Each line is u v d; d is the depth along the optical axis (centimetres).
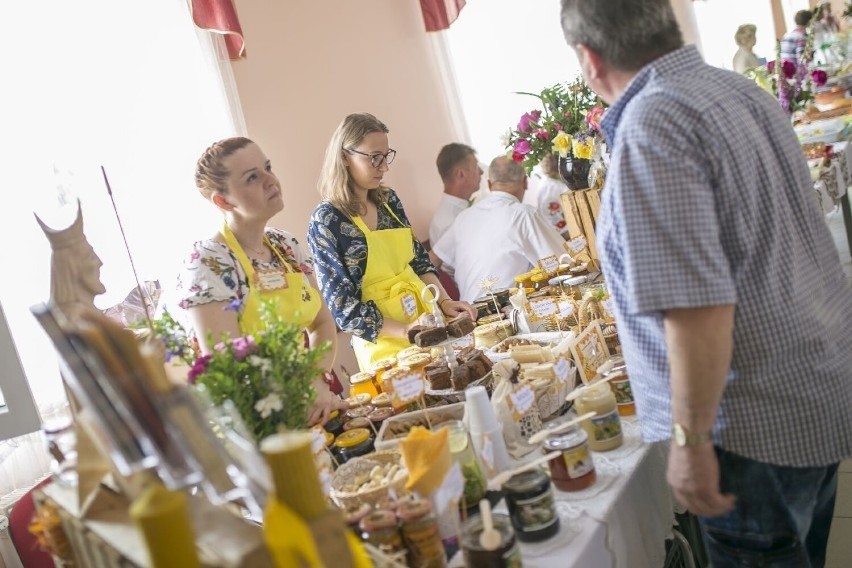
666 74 136
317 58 443
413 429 151
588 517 153
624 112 141
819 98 536
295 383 162
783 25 995
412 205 512
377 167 297
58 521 152
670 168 126
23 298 297
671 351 129
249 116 405
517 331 262
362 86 472
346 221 300
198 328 221
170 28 356
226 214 235
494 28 572
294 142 426
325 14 450
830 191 386
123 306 266
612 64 142
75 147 320
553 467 164
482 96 576
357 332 293
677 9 781
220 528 120
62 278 156
